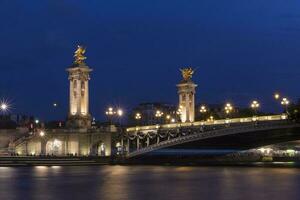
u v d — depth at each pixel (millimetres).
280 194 65438
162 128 179250
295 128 145250
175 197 62875
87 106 194875
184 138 165375
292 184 80188
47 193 68250
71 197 63438
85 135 184625
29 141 180500
